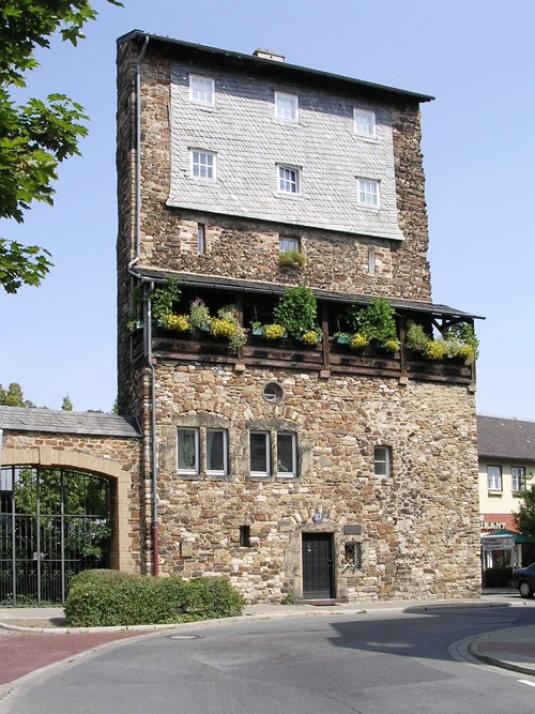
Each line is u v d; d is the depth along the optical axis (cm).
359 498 2798
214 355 2648
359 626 2062
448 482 2958
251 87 3009
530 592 3156
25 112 1169
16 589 2383
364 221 3114
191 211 2848
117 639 1856
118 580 2150
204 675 1363
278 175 3008
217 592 2241
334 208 3070
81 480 2666
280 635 1872
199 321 2616
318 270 3020
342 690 1227
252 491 2644
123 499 2494
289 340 2761
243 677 1342
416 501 2891
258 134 2992
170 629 2053
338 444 2795
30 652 1669
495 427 4603
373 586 2777
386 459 2888
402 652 1603
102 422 2525
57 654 1641
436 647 1673
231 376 2670
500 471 4303
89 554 2492
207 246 2862
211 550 2562
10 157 1088
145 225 2781
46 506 2694
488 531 4156
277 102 3050
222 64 2970
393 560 2822
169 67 2891
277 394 2731
